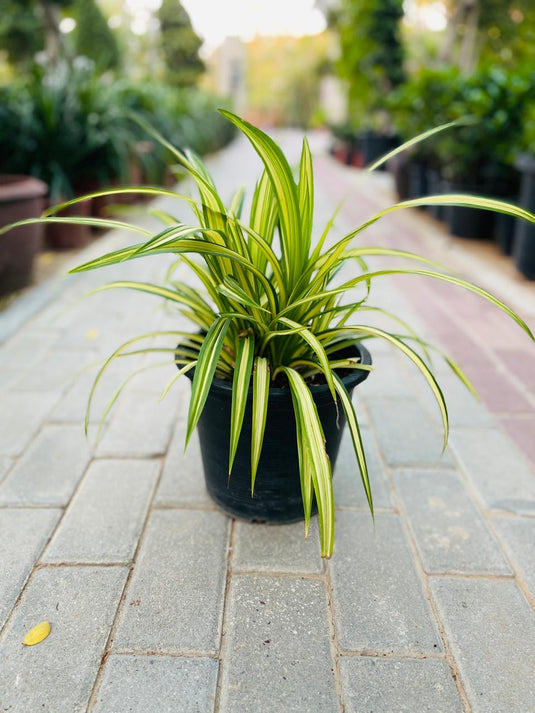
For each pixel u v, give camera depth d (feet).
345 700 1.49
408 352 1.73
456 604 1.81
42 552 1.99
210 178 1.86
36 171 5.74
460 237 6.66
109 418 2.86
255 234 1.62
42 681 1.53
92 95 6.04
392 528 2.14
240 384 1.59
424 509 2.24
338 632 1.69
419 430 2.80
